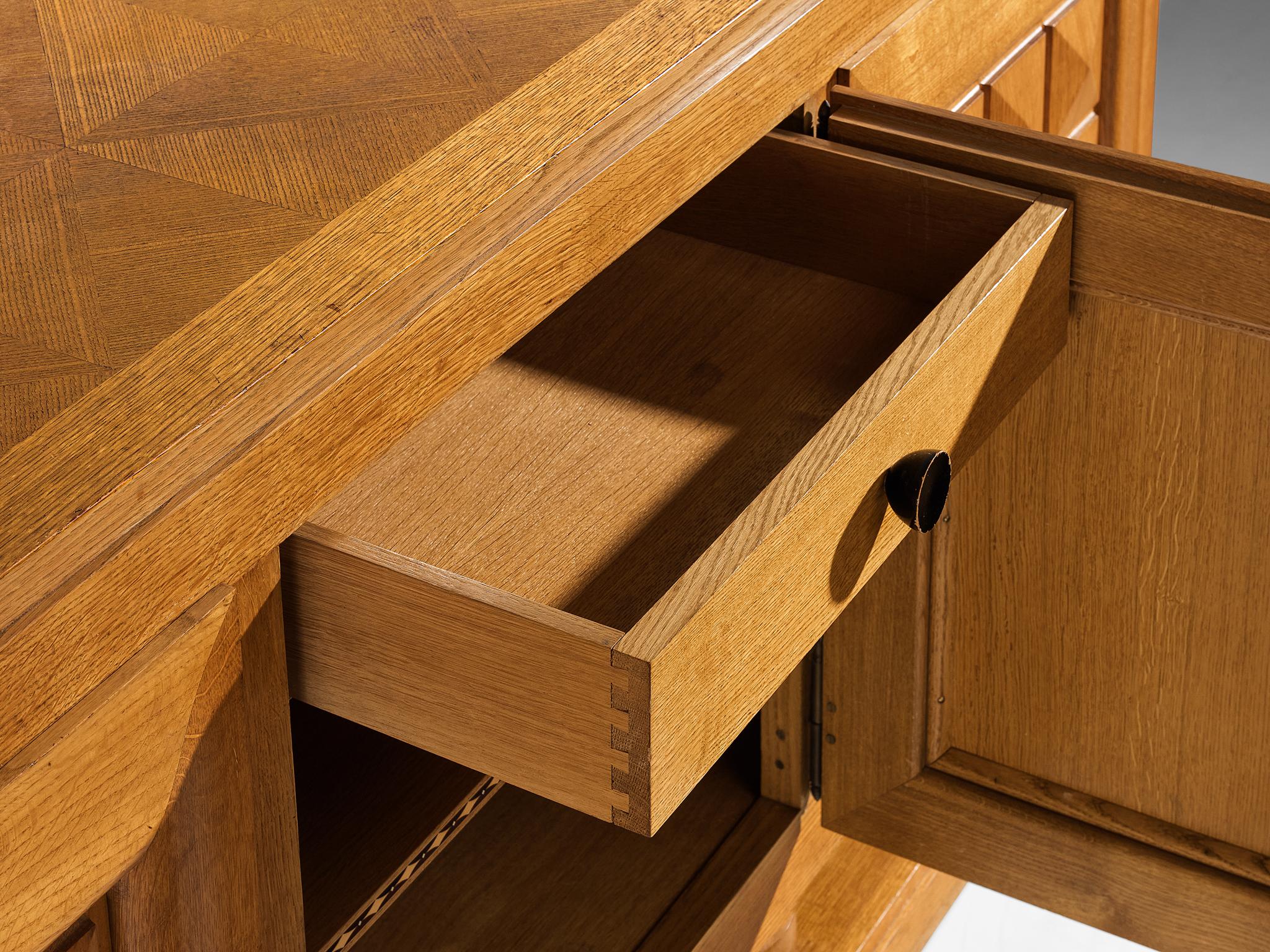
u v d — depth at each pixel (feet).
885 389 2.62
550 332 3.34
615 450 3.00
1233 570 3.36
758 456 2.98
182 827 2.32
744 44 2.98
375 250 2.41
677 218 3.59
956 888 4.95
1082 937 4.79
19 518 1.97
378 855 3.10
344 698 2.50
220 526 2.13
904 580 3.71
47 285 2.38
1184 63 6.50
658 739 2.22
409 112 2.75
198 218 2.51
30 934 2.03
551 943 4.05
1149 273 3.11
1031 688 3.79
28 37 3.10
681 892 4.18
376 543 2.78
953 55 3.71
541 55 2.90
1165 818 3.78
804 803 4.42
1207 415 3.22
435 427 3.08
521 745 2.35
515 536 2.80
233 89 2.87
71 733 1.97
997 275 2.87
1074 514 3.50
